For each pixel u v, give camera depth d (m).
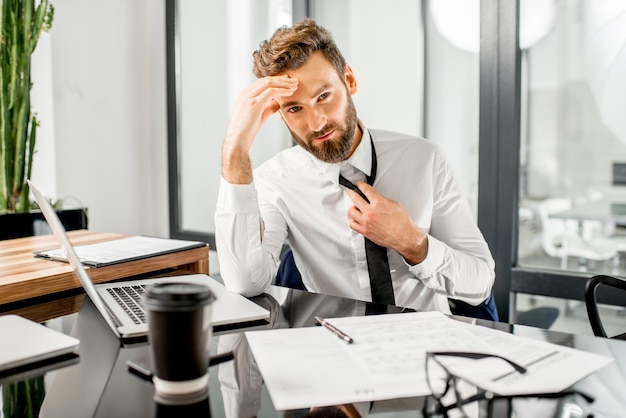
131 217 3.37
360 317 0.87
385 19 2.82
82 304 0.98
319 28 1.29
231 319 0.85
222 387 0.61
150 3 3.37
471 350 0.71
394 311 0.92
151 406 0.56
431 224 1.54
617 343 0.74
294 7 2.88
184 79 3.39
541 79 2.38
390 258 1.45
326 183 1.49
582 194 2.39
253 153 3.10
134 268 1.15
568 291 2.15
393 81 2.84
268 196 1.56
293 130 1.34
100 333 0.80
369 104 2.92
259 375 0.64
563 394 0.58
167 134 3.40
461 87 2.69
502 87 2.22
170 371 0.58
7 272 1.04
